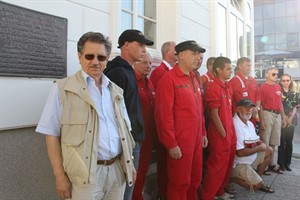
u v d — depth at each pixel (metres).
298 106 5.88
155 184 4.34
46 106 1.98
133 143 2.27
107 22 3.66
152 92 3.59
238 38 9.02
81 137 1.91
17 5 2.55
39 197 2.79
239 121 4.31
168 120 3.12
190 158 3.22
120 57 2.67
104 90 2.13
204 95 3.94
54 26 2.88
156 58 4.72
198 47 3.26
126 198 2.66
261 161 4.54
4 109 2.49
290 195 4.42
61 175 1.94
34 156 2.75
